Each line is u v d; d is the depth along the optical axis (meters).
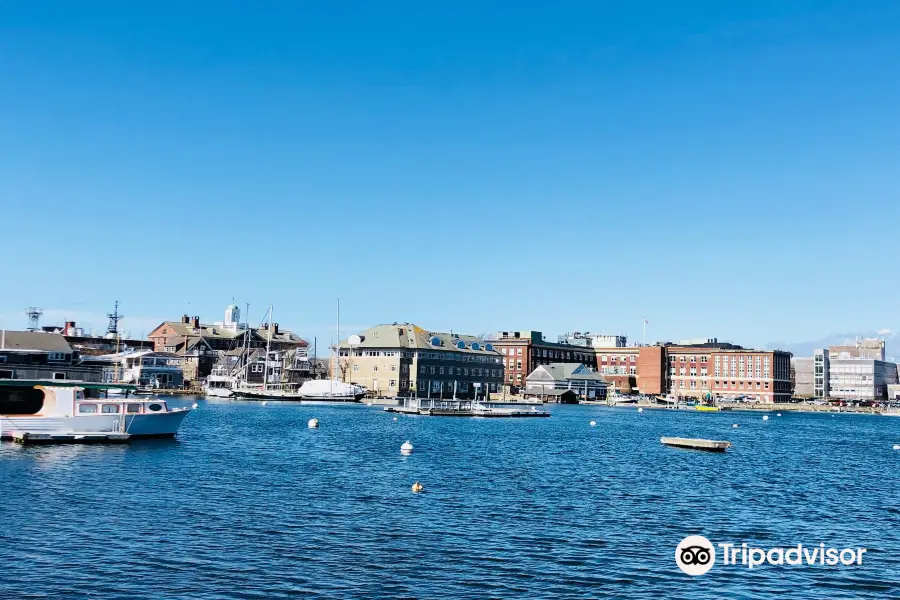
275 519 43.44
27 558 34.72
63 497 47.66
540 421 149.12
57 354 144.88
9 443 72.25
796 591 33.84
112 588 31.36
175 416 81.81
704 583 34.47
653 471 68.88
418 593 31.89
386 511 46.44
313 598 30.97
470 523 43.88
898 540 43.25
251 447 78.25
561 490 56.09
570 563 36.62
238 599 30.62
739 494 57.31
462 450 82.44
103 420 76.94
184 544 37.72
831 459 86.38
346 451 77.50
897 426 177.12
